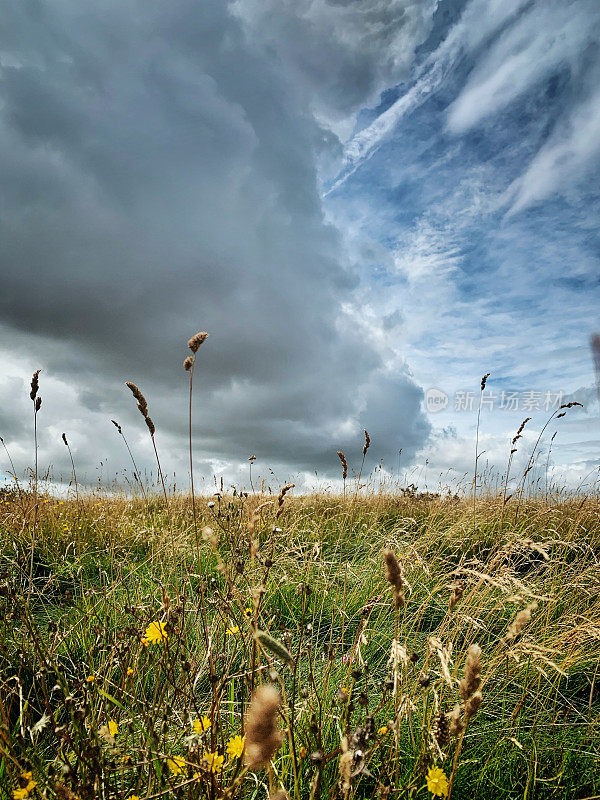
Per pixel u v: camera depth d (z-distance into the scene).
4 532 5.00
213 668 1.82
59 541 4.90
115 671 2.31
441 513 6.60
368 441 4.59
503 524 5.86
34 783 1.38
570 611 3.29
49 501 6.42
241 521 3.14
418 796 1.85
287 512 5.21
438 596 3.62
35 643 2.01
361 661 1.79
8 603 2.32
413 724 2.23
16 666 2.35
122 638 2.22
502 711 2.56
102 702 1.96
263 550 2.76
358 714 2.24
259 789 1.88
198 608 2.52
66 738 1.53
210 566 3.53
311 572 3.92
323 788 1.79
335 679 2.50
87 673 2.30
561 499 6.95
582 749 2.35
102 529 5.36
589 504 6.38
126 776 1.70
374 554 4.70
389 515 7.06
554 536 5.06
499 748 2.23
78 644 2.71
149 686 2.38
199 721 1.63
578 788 2.10
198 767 1.33
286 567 3.69
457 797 2.00
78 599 3.36
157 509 6.29
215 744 1.49
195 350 2.61
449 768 2.00
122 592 3.13
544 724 2.44
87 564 4.49
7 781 1.58
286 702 1.81
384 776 1.72
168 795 1.61
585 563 4.30
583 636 2.69
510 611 3.37
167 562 3.70
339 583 3.96
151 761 1.49
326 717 2.07
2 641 2.33
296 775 1.43
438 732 1.46
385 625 3.34
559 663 2.66
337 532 5.64
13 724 2.09
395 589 1.37
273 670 1.50
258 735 0.71
